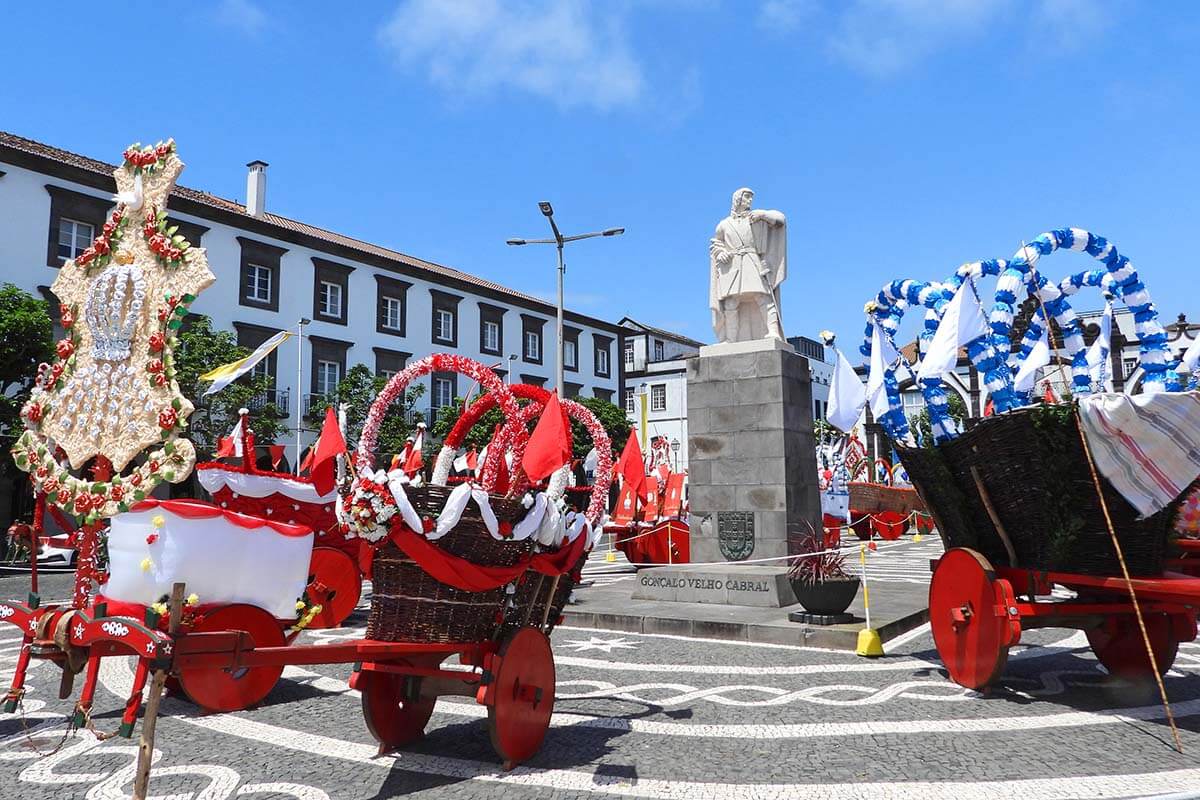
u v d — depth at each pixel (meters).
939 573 6.53
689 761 4.58
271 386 26.27
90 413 4.55
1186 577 5.50
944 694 6.10
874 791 4.08
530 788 4.17
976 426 5.92
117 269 4.57
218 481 7.80
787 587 10.00
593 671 7.04
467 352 34.81
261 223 26.98
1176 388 6.18
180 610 3.45
